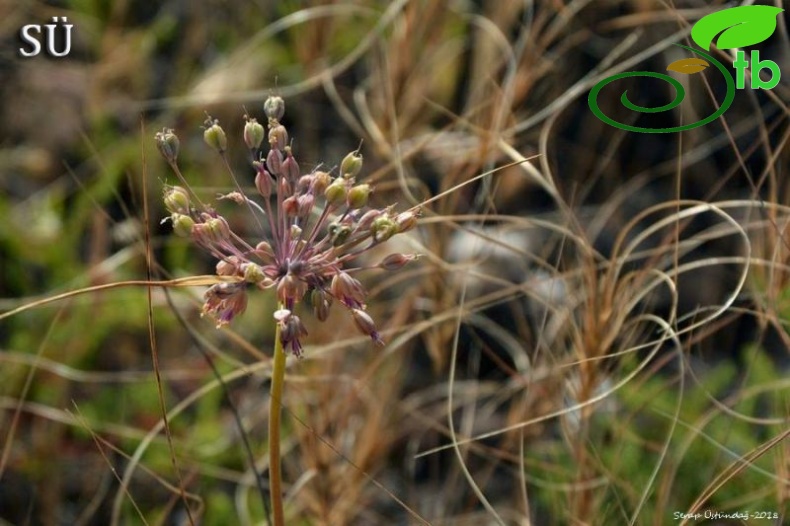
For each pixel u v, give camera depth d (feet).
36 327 21.08
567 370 16.26
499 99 18.85
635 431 17.90
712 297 21.90
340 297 9.35
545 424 18.10
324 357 18.15
